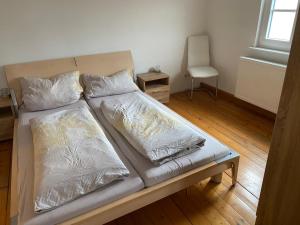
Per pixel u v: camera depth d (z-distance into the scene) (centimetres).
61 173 146
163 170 164
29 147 193
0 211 185
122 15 325
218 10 366
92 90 289
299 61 99
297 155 108
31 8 275
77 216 140
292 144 110
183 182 172
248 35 329
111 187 152
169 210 185
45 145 171
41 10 280
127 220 177
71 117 210
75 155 161
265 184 131
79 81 303
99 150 167
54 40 298
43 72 290
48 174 145
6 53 280
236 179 207
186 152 179
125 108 231
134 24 338
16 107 259
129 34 339
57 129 190
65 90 271
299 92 101
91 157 160
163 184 163
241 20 334
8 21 269
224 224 172
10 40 277
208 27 393
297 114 104
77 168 150
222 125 308
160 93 354
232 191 202
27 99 257
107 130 218
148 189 159
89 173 147
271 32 312
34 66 289
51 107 263
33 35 286
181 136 183
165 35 366
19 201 143
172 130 191
